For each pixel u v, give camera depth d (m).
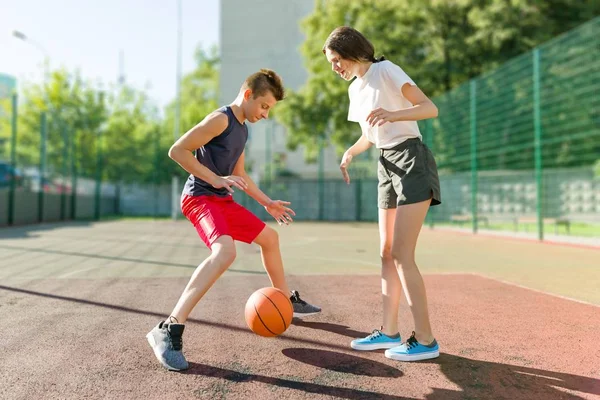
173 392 1.87
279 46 30.73
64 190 18.39
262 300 2.50
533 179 16.12
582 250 8.17
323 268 5.63
